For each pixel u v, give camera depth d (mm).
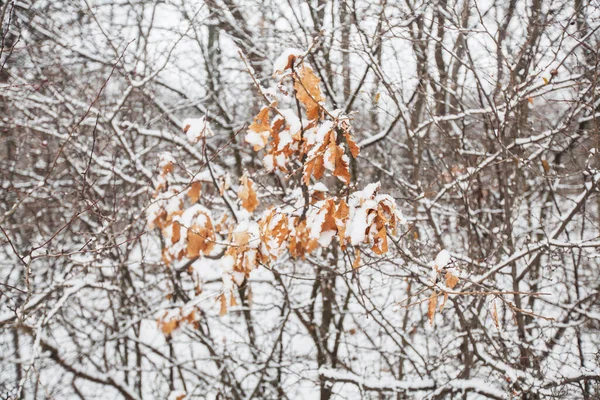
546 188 5977
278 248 3311
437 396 4523
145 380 7117
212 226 3975
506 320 5402
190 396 5445
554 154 5938
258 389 5996
